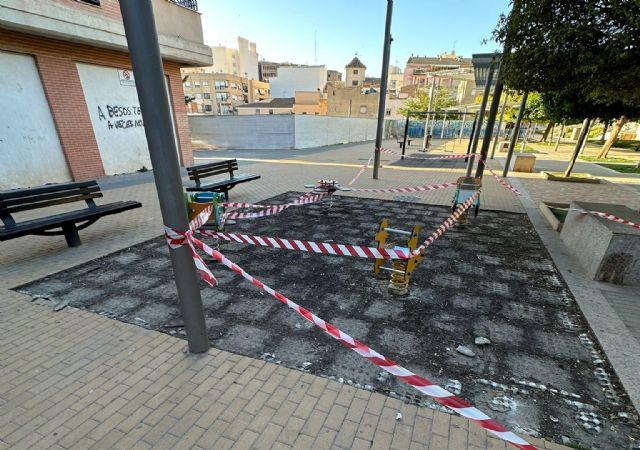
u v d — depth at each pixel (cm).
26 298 342
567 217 502
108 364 252
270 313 316
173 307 327
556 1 374
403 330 293
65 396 224
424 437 195
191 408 214
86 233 538
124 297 345
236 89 7906
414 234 343
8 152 774
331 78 8931
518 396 225
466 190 586
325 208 670
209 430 200
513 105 1988
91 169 949
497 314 318
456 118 3481
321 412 212
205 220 421
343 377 240
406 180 1032
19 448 188
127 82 1028
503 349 271
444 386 233
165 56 1054
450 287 368
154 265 420
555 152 2178
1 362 254
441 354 264
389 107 5331
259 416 209
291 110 5881
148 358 258
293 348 269
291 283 374
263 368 247
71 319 307
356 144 2661
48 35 789
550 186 970
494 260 440
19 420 206
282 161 1488
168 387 231
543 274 402
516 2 437
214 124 2141
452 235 534
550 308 329
